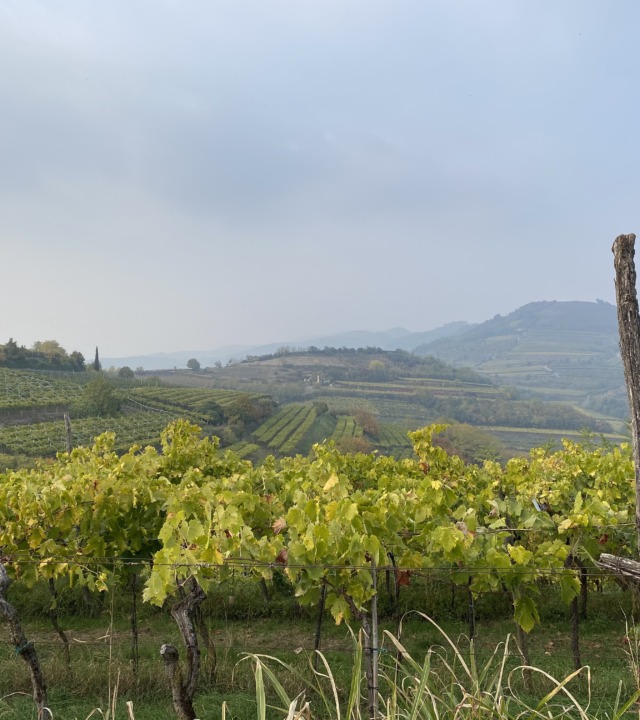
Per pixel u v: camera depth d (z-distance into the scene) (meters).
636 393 4.85
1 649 7.46
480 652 7.50
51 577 8.00
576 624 6.81
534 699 5.77
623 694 5.88
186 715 4.61
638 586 8.05
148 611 9.21
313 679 6.38
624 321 4.89
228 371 174.75
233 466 12.43
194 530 5.34
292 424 78.62
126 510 7.69
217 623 9.12
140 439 48.84
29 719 5.48
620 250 4.91
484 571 5.89
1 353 76.12
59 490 7.67
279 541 5.91
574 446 14.29
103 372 89.69
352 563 5.36
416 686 4.06
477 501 8.34
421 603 9.39
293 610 9.33
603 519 6.78
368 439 82.31
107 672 6.52
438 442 68.00
